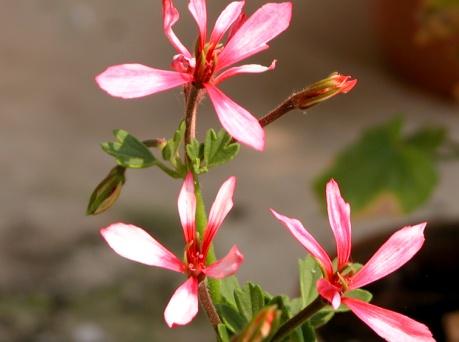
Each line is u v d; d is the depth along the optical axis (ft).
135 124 3.65
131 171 3.35
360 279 1.22
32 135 3.58
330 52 4.17
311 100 1.28
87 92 3.89
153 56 4.16
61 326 2.64
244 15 1.26
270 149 3.49
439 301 1.74
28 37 4.29
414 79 3.89
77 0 4.63
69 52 4.18
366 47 4.18
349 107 3.77
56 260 2.91
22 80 3.96
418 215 2.94
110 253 2.94
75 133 3.60
